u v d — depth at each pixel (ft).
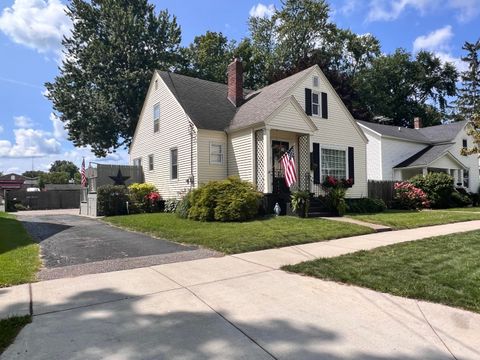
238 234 31.50
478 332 12.20
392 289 16.58
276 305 14.89
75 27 98.32
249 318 13.50
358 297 15.85
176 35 105.91
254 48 124.98
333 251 25.64
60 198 100.37
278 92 56.13
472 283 17.06
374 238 31.48
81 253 25.89
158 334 12.10
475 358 10.45
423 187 71.00
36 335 11.98
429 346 11.22
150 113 67.46
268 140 47.70
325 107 59.47
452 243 27.68
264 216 44.52
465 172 95.91
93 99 93.81
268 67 119.44
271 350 10.98
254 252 25.72
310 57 110.42
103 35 99.76
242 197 41.73
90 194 61.98
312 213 46.70
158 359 10.41
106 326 12.74
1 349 11.02
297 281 18.39
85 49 95.91
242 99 62.49
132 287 17.35
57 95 94.07
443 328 12.54
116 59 96.32
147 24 102.27
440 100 160.56
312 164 55.11
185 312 14.10
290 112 50.29
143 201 59.57
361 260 22.22
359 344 11.38
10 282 18.02
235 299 15.65
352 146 62.75
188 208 45.19
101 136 94.84
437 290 16.17
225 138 54.44
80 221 49.73
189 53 116.57
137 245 28.91
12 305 14.80
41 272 20.33
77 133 95.55
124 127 96.78
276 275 19.52
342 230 34.40
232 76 62.64
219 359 10.41
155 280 18.57
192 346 11.23
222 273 19.94
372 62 145.79
